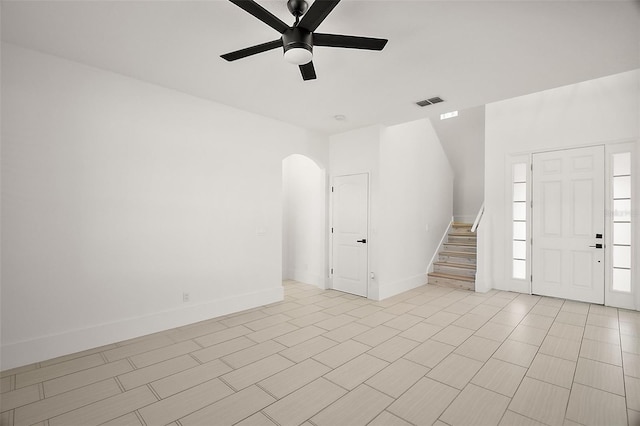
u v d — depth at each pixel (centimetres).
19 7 202
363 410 199
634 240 400
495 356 274
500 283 509
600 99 424
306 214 572
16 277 252
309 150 491
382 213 466
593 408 200
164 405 203
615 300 413
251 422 187
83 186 284
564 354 277
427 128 588
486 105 518
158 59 273
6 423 184
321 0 162
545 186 466
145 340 306
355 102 370
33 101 259
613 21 210
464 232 654
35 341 259
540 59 263
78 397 211
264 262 428
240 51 206
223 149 382
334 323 357
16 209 252
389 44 243
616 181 414
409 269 530
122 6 201
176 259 342
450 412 197
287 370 249
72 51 261
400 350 286
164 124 333
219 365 257
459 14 206
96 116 290
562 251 453
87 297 286
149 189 323
